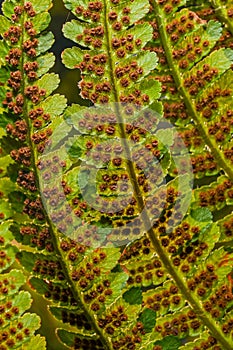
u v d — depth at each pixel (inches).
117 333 13.4
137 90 13.7
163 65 14.1
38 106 13.5
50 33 13.6
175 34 14.0
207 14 14.4
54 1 15.2
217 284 13.6
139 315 13.5
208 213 13.7
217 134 14.0
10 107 13.5
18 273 13.4
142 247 13.6
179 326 13.5
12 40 13.6
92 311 13.4
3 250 13.3
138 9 13.8
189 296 13.6
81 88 13.7
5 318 13.3
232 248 13.7
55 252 13.4
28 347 13.3
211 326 13.5
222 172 13.9
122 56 13.8
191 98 14.0
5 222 13.3
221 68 14.0
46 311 14.5
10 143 13.4
